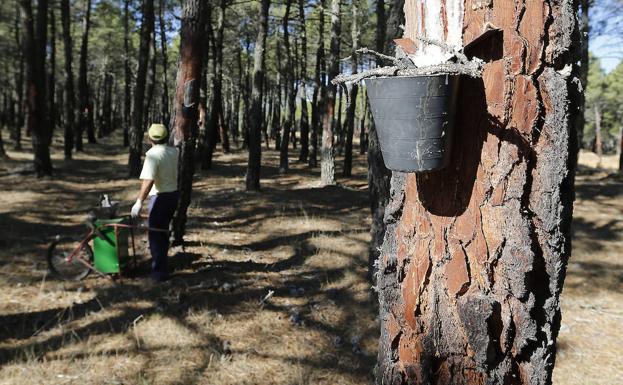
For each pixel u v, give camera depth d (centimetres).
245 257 679
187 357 407
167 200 562
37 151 1344
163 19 2644
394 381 182
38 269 598
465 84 163
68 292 531
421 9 166
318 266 646
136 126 1441
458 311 165
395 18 453
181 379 376
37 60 1331
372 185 497
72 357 400
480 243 162
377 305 512
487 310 159
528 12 155
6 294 517
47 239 739
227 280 579
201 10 640
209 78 2478
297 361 411
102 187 1243
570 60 158
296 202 1088
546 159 157
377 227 502
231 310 497
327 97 1399
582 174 1769
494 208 161
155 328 450
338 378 391
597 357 458
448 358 170
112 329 447
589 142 6675
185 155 678
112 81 4666
